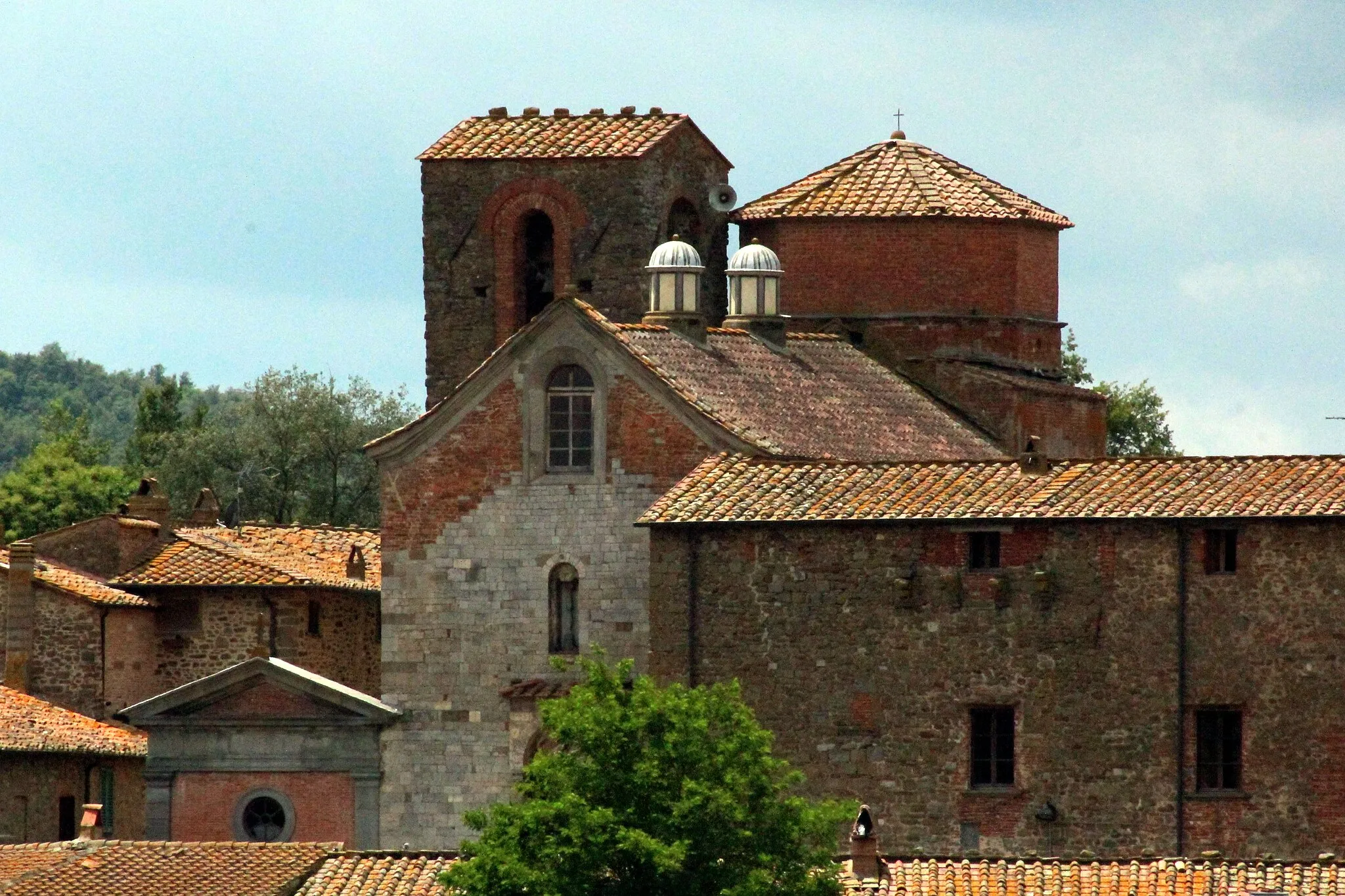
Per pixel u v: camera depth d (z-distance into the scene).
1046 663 198.75
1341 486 195.75
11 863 197.38
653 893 172.38
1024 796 198.88
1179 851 195.50
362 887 186.50
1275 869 177.25
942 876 180.12
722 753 176.12
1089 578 198.00
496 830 174.62
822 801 194.25
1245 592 195.12
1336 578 193.25
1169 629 196.38
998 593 199.62
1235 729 195.75
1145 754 196.50
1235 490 197.38
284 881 191.38
